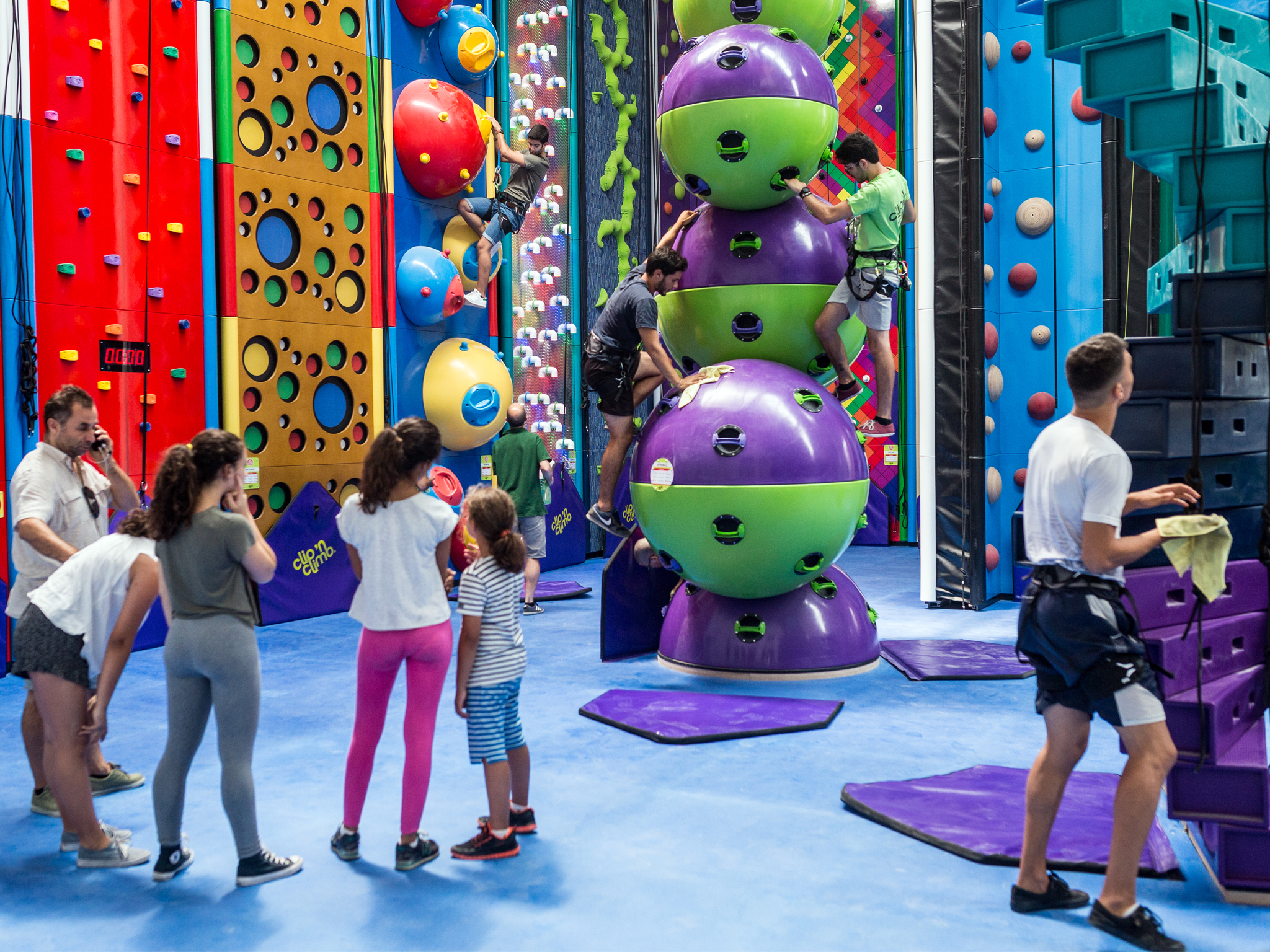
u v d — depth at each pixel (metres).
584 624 8.54
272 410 8.72
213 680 3.37
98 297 7.50
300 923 3.17
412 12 9.88
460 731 5.30
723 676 6.48
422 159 9.68
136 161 7.75
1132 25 3.36
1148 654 3.24
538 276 11.91
